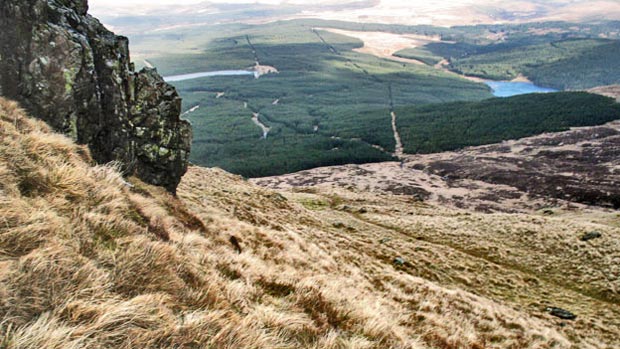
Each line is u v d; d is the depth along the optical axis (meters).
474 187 142.12
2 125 8.28
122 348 3.71
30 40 11.95
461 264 40.41
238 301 6.70
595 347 24.17
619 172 140.00
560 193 120.94
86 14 15.10
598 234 45.69
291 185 172.25
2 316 3.49
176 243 8.32
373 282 20.80
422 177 167.50
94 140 13.62
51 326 3.46
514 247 47.75
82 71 13.02
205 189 35.47
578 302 33.84
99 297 4.36
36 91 11.87
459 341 13.84
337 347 6.48
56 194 6.80
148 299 4.59
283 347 5.34
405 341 8.52
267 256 14.88
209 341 4.41
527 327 21.27
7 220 5.06
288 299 8.34
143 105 16.78
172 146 17.62
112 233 6.48
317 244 27.02
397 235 51.72
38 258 4.34
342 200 91.31
